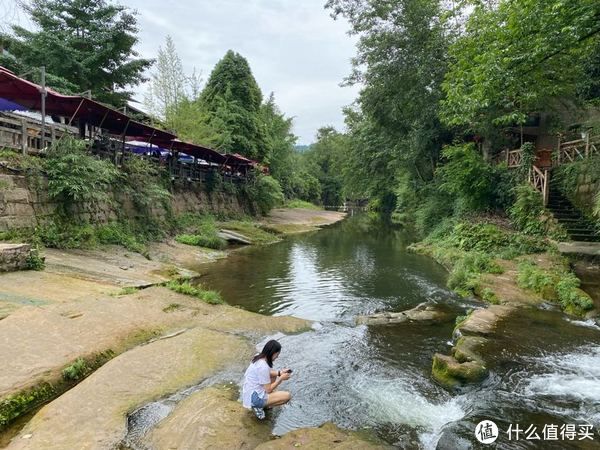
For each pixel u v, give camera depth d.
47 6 21.30
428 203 24.19
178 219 19.78
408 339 7.82
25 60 19.98
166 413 4.76
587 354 6.94
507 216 17.16
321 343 7.50
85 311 7.04
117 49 22.50
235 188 29.44
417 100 20.25
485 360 6.56
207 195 25.02
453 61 18.36
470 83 11.23
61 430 4.22
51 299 7.44
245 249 19.36
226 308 8.85
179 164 22.19
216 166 28.08
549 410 5.23
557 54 10.38
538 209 15.12
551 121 21.92
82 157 12.28
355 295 11.32
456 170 18.33
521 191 15.77
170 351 6.26
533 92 11.02
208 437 4.18
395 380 6.12
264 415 4.81
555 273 10.95
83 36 21.72
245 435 4.32
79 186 11.84
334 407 5.32
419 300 10.84
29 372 5.08
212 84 35.91
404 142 23.39
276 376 5.27
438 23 18.94
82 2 21.50
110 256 12.15
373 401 5.50
